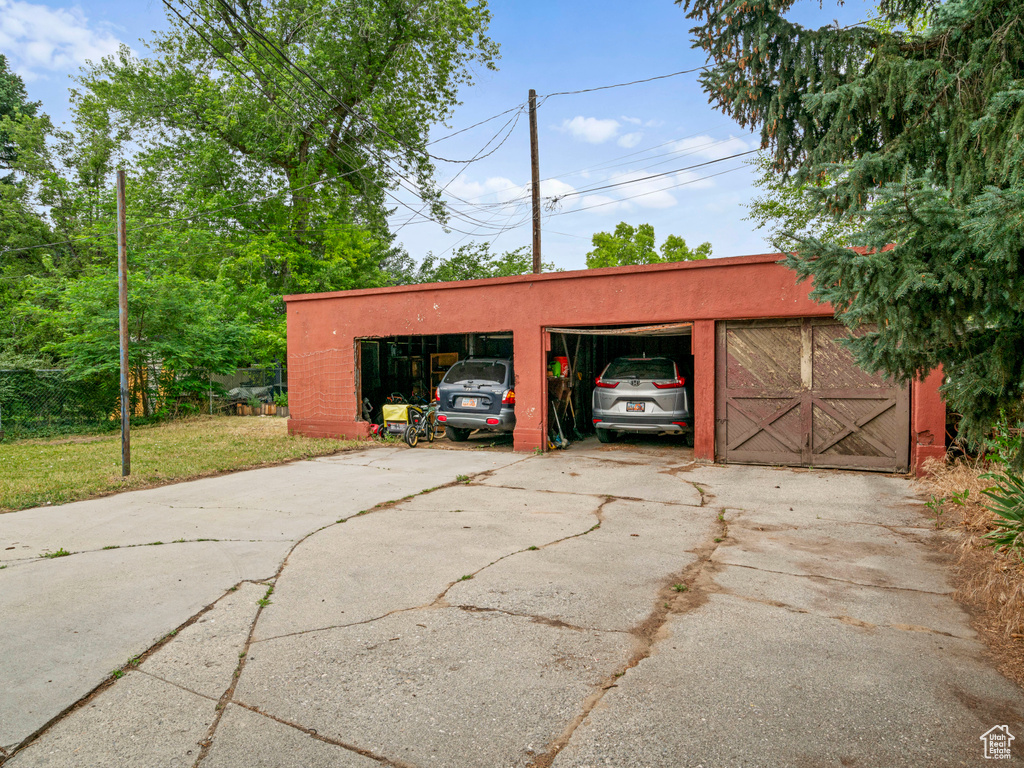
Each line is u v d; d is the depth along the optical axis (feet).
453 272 95.86
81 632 10.90
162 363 51.21
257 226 78.74
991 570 13.30
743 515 19.08
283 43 66.28
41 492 22.75
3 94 87.76
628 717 8.05
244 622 11.32
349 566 14.46
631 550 15.55
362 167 75.25
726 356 28.09
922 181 9.20
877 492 21.86
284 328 67.92
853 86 15.01
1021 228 8.37
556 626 10.96
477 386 34.83
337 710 8.36
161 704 8.57
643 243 109.50
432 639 10.50
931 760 7.08
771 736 7.59
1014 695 8.46
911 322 10.44
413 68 76.59
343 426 38.14
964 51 14.83
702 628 10.80
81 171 86.22
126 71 73.56
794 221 56.65
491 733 7.77
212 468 27.99
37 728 7.95
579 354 41.27
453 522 18.53
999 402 10.82
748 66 16.48
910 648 9.94
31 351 56.80
